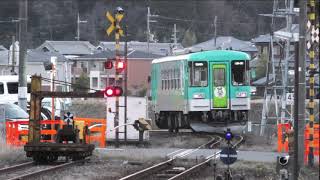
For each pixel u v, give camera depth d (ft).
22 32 284.20
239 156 229.66
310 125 199.41
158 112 375.86
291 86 315.17
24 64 286.46
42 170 174.60
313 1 186.29
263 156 230.48
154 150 250.57
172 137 315.99
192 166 196.34
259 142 295.07
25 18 282.97
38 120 206.80
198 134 333.01
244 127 339.98
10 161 209.56
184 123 342.03
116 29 259.19
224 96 333.01
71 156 205.16
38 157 203.51
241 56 334.24
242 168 189.26
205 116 332.80
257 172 180.14
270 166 194.18
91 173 176.86
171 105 354.54
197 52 337.31
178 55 355.77
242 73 334.44
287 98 313.94
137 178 163.22
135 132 283.59
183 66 336.90
